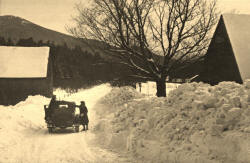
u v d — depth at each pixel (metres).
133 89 34.16
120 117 14.38
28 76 48.56
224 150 7.42
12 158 10.73
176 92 11.76
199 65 26.55
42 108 31.05
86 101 39.84
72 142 14.41
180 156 8.52
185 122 9.58
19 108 28.44
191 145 8.53
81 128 21.20
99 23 22.67
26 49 53.03
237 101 8.30
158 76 22.06
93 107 33.41
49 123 18.81
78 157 10.73
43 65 50.25
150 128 11.09
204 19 22.06
